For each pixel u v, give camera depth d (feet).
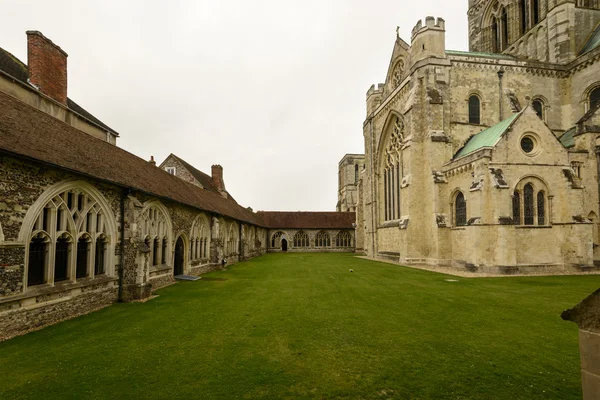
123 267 43.98
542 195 74.59
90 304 38.17
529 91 103.50
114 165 47.70
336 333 28.71
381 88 142.72
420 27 99.09
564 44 111.55
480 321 32.35
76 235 36.58
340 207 272.51
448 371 20.95
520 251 72.18
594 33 111.96
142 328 30.60
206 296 46.32
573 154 85.61
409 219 94.22
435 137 91.81
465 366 21.70
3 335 27.43
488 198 72.02
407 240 93.76
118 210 44.14
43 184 31.86
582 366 11.04
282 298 44.45
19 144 29.43
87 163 39.60
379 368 21.45
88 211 38.91
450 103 96.94
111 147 56.18
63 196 34.99
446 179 88.63
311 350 24.68
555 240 73.31
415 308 38.04
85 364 22.31
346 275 69.77
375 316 34.47
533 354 23.68
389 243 117.19
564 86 106.11
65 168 32.86
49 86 52.39
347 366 21.79
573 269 72.02
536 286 53.47
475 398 17.75
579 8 114.32
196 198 78.69
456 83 99.14
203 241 78.74
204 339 27.35
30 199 30.32
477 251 72.49
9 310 28.14
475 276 66.49
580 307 11.23
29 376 20.53
